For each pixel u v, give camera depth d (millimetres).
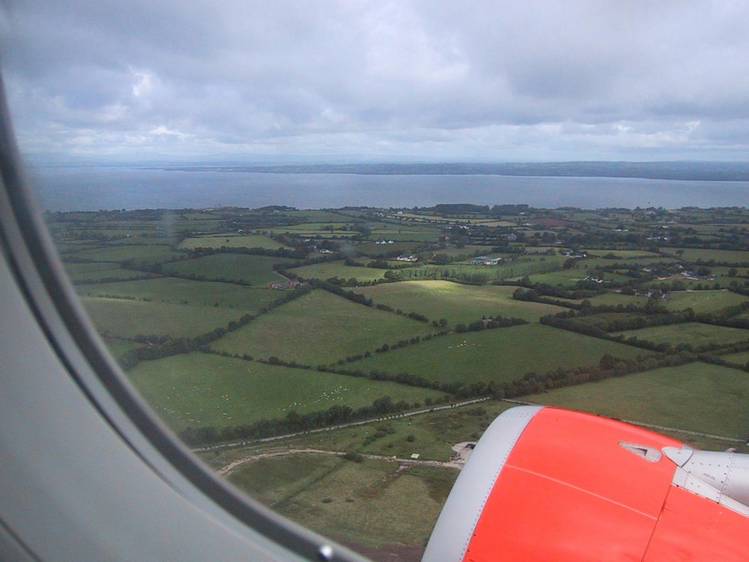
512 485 3695
